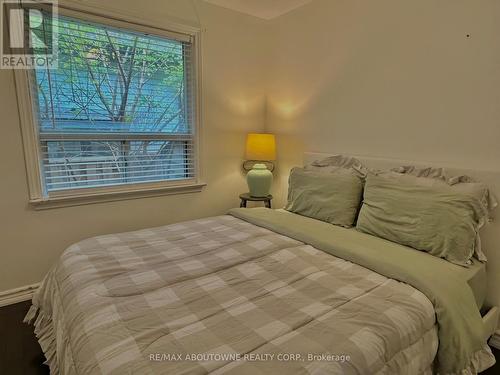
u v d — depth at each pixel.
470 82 1.81
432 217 1.65
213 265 1.48
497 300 1.75
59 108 2.23
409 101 2.11
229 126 3.12
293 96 2.99
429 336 1.19
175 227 2.05
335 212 2.14
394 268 1.41
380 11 2.21
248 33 3.08
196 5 2.70
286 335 0.99
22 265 2.21
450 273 1.43
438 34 1.92
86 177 2.42
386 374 0.98
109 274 1.36
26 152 2.12
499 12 1.67
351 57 2.44
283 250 1.69
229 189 3.22
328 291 1.27
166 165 2.83
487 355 1.41
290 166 3.11
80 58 2.26
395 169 2.10
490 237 1.74
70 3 2.12
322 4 2.61
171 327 1.03
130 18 2.37
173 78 2.74
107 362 0.87
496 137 1.74
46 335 1.49
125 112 2.53
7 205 2.11
